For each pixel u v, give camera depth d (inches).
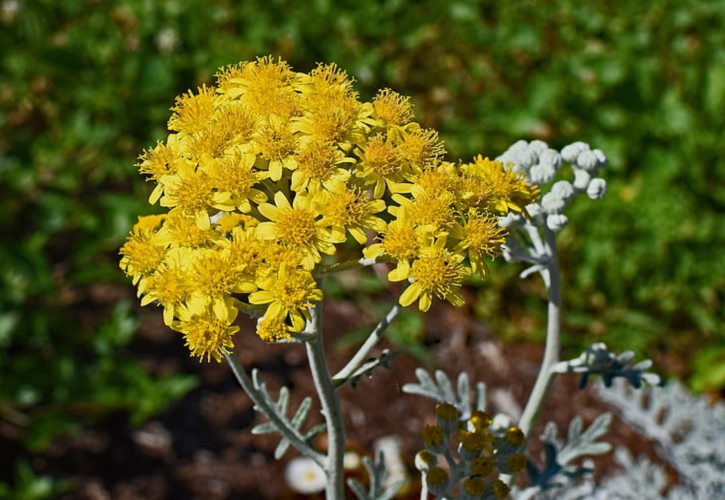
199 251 8.0
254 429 9.3
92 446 16.2
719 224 18.8
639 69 20.3
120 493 15.6
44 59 19.5
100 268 17.2
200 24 20.7
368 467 10.5
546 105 20.0
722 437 13.3
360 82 20.8
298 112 8.5
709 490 12.9
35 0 20.5
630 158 19.5
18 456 15.8
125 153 19.1
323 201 8.1
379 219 8.2
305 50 20.8
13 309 16.4
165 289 8.0
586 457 16.2
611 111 19.9
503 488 8.8
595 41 22.0
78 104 19.9
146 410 16.0
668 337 18.4
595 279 18.6
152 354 17.6
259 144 8.2
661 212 18.6
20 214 18.7
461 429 9.6
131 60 19.5
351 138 8.4
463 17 21.9
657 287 18.6
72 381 16.0
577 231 18.7
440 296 8.1
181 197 8.2
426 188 8.2
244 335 18.1
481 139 19.9
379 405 17.1
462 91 20.9
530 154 9.7
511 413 17.0
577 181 9.7
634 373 9.9
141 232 8.5
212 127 8.4
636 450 16.3
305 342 8.2
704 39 22.0
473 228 8.2
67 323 17.0
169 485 15.9
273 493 15.8
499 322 18.4
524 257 9.7
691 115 19.7
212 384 17.4
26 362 16.0
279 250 7.9
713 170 19.5
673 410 13.4
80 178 19.0
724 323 18.5
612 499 13.1
